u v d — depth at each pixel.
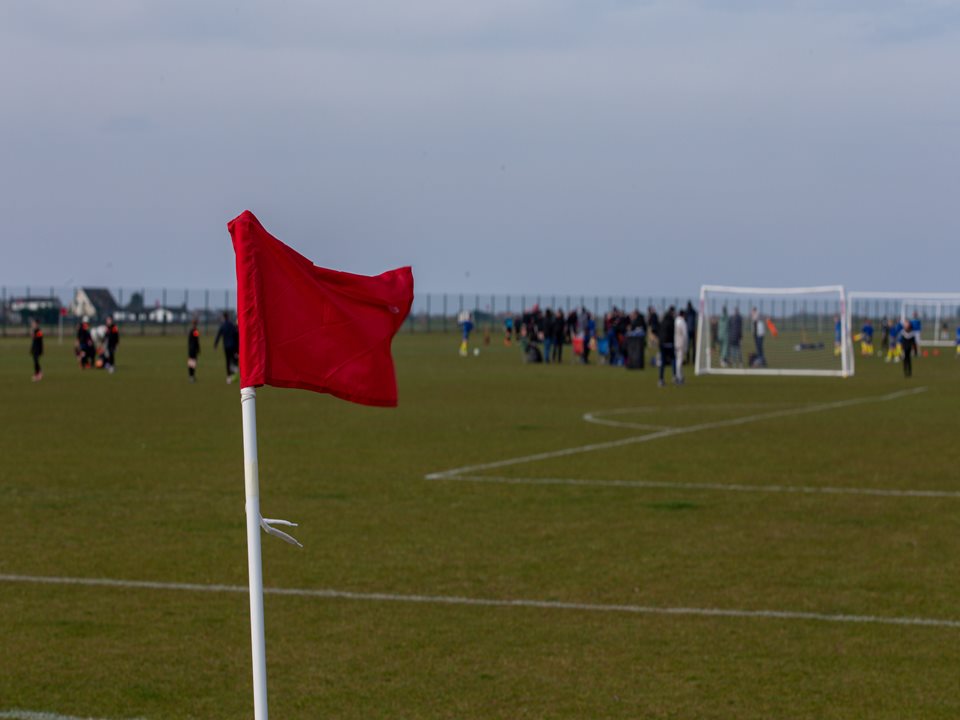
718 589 13.70
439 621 12.34
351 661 10.98
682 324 54.44
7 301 132.38
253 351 7.27
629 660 10.98
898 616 12.54
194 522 17.88
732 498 20.39
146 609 12.82
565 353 92.06
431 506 19.50
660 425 34.28
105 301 135.50
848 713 9.58
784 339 107.31
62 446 28.11
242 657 11.11
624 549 15.93
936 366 75.31
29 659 11.03
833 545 16.20
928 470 24.08
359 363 7.71
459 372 64.12
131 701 9.89
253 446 7.29
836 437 30.81
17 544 16.16
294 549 15.90
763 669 10.70
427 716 9.52
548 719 9.43
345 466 24.64
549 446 28.59
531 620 12.37
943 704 9.80
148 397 44.62
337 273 7.78
